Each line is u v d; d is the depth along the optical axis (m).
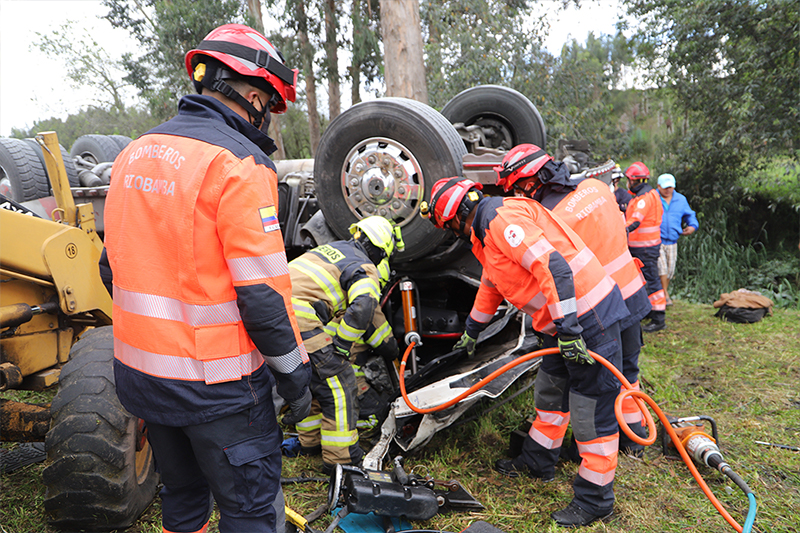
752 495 2.28
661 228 6.62
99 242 3.05
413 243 3.33
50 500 2.22
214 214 1.44
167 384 1.50
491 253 2.48
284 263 1.52
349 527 2.46
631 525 2.53
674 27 8.98
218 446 1.53
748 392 4.14
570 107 9.20
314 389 2.89
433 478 2.86
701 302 8.30
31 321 2.70
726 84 8.91
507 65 9.16
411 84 6.79
